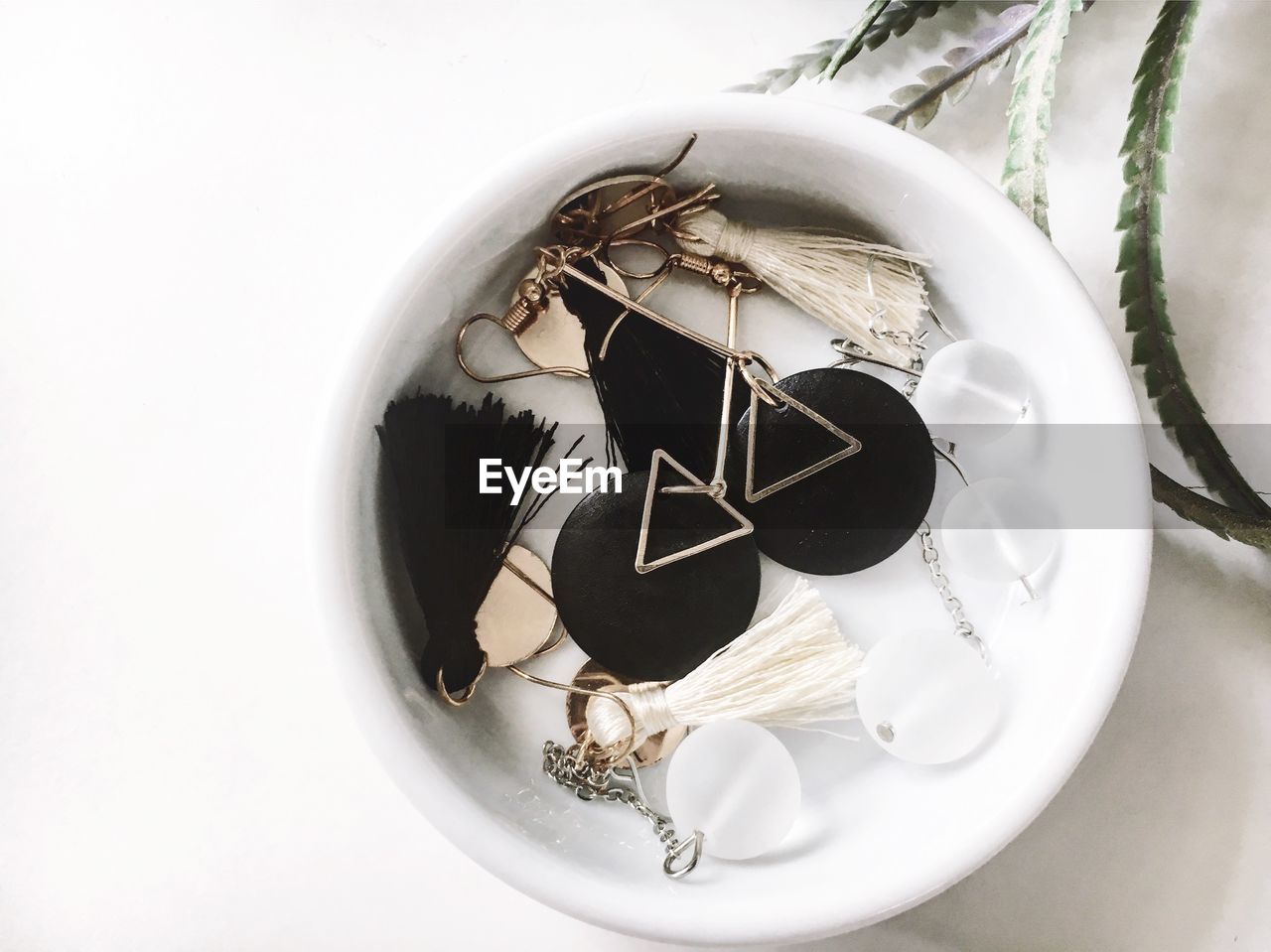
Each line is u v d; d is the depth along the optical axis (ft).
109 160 0.48
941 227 0.41
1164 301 0.42
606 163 0.41
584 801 0.42
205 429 0.48
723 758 0.39
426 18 0.49
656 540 0.42
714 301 0.45
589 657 0.42
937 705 0.39
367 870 0.47
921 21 0.48
